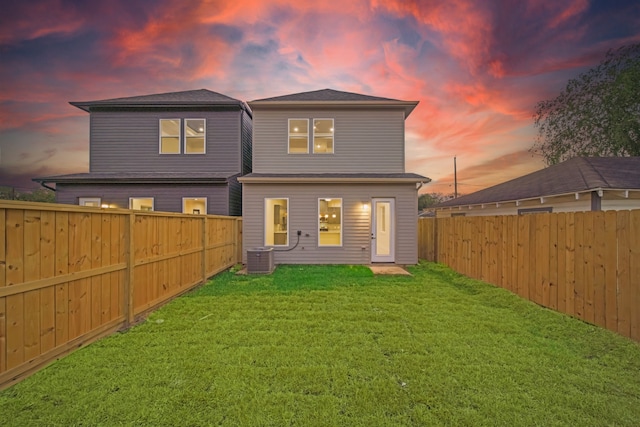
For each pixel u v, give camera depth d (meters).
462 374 2.74
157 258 4.89
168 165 11.33
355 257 9.54
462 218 7.89
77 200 10.54
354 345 3.39
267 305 4.99
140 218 4.45
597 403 2.30
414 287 6.25
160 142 11.30
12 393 2.39
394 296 5.54
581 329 3.79
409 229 9.48
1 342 2.41
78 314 3.27
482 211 11.76
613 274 3.65
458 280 7.03
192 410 2.22
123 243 4.07
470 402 2.31
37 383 2.54
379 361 2.99
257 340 3.53
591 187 6.86
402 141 10.13
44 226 2.86
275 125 10.23
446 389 2.49
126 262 4.10
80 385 2.52
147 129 11.27
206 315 4.49
